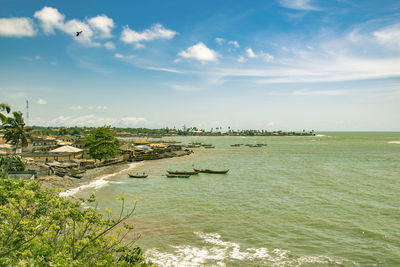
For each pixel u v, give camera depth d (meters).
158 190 50.31
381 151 148.50
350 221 33.09
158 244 26.06
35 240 10.02
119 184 55.19
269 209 37.97
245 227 30.86
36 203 12.03
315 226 31.38
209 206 39.25
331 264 22.69
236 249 25.34
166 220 32.84
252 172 74.75
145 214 35.03
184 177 65.25
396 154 129.88
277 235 28.69
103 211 35.59
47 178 51.84
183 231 29.39
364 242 27.08
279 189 51.72
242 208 38.41
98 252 12.22
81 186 51.56
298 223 32.34
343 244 26.56
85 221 12.87
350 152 143.00
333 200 43.16
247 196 45.81
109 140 79.44
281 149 169.12
